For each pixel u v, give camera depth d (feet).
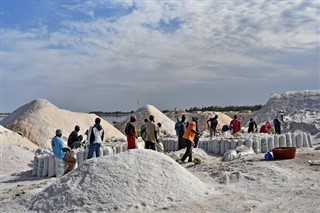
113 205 23.66
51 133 79.87
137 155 28.17
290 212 22.74
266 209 23.39
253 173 33.81
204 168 38.37
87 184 25.22
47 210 23.98
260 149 51.93
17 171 46.85
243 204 24.43
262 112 132.98
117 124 121.70
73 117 89.92
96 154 39.63
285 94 139.13
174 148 58.54
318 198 25.70
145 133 43.93
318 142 69.26
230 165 38.96
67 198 24.43
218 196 26.43
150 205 23.98
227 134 68.90
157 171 26.91
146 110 113.70
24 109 88.38
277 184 30.45
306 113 122.11
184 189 26.25
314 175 33.71
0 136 64.34
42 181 37.68
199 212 22.88
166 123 109.40
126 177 25.73
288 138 55.62
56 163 41.06
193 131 43.11
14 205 25.89
